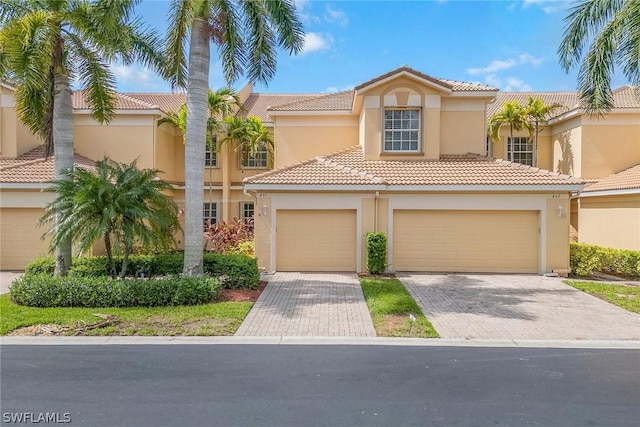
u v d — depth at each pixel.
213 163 26.59
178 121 23.50
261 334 8.70
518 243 16.31
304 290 13.06
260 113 28.42
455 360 7.26
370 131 18.80
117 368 6.77
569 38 13.73
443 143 19.98
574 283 14.15
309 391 5.90
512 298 12.05
